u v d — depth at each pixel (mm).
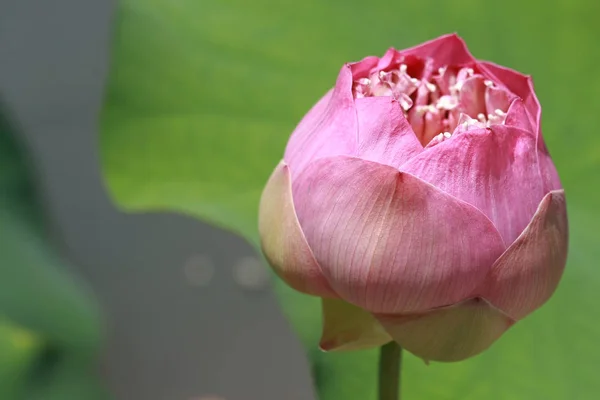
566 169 794
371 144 638
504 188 634
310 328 771
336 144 644
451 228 629
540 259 637
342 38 817
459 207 627
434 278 633
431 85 666
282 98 811
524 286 639
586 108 800
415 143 634
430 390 757
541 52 811
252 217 788
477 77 662
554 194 637
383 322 651
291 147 664
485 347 651
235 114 809
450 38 671
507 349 759
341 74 646
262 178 799
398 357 688
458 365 758
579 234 781
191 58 815
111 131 810
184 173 803
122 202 801
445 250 630
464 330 642
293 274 656
